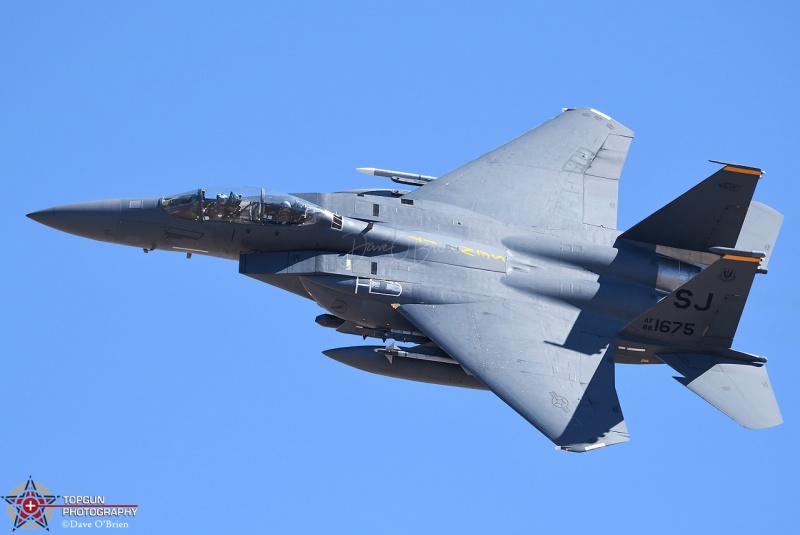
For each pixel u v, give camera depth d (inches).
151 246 4114.2
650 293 4180.6
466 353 3895.2
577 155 4606.3
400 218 4148.6
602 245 4232.3
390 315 4060.0
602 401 3850.9
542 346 3966.5
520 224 4288.9
